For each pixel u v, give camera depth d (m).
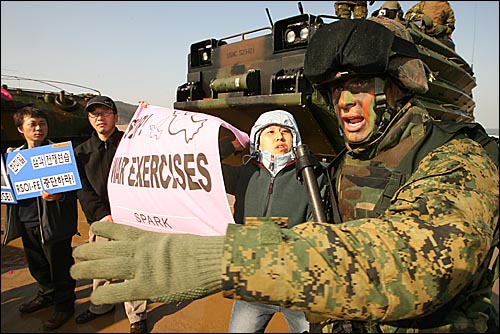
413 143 1.42
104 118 2.59
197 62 4.41
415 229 0.92
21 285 2.37
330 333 1.37
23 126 2.55
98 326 2.05
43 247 2.29
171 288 0.84
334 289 0.82
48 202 2.35
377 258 0.86
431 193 1.04
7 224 2.51
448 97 4.92
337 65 1.37
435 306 0.88
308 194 1.63
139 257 0.87
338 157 1.77
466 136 1.34
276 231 0.89
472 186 1.08
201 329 2.00
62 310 2.12
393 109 1.46
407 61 1.42
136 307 2.00
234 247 0.86
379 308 0.84
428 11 5.29
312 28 3.35
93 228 0.98
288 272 0.83
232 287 0.84
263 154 2.41
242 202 2.45
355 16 4.77
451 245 0.89
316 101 3.19
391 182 1.36
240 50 3.93
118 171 2.30
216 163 1.96
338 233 0.90
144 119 2.41
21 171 2.41
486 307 1.36
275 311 2.02
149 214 2.14
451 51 4.83
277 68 3.59
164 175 2.07
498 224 1.19
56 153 2.41
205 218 1.99
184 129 2.12
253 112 3.69
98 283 2.03
